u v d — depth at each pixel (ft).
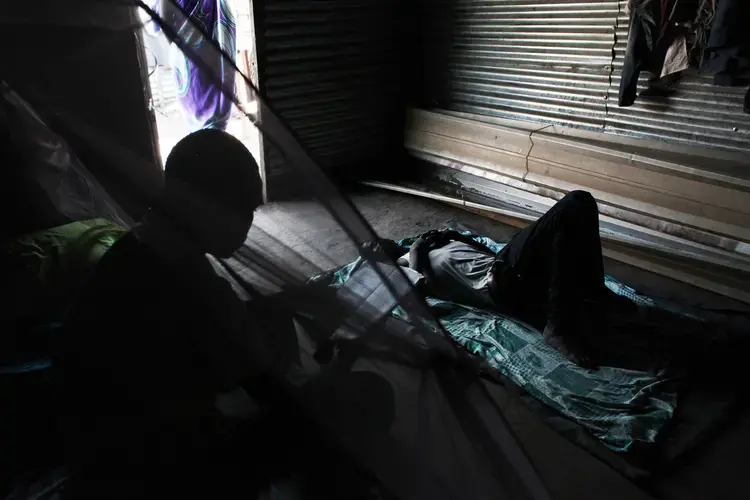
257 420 3.96
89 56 5.23
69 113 4.50
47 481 3.81
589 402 7.54
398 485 3.93
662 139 11.95
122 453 3.77
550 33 13.20
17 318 4.11
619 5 11.70
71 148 4.32
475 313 9.51
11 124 4.13
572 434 6.98
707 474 6.54
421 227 14.03
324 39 14.94
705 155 11.22
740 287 10.55
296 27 14.35
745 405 7.54
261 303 4.00
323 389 4.06
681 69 10.64
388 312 4.41
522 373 8.07
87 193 4.41
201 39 4.20
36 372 4.03
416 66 16.93
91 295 3.82
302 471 3.88
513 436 4.64
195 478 3.80
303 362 4.13
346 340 4.25
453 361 4.61
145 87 6.60
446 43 15.79
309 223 4.25
